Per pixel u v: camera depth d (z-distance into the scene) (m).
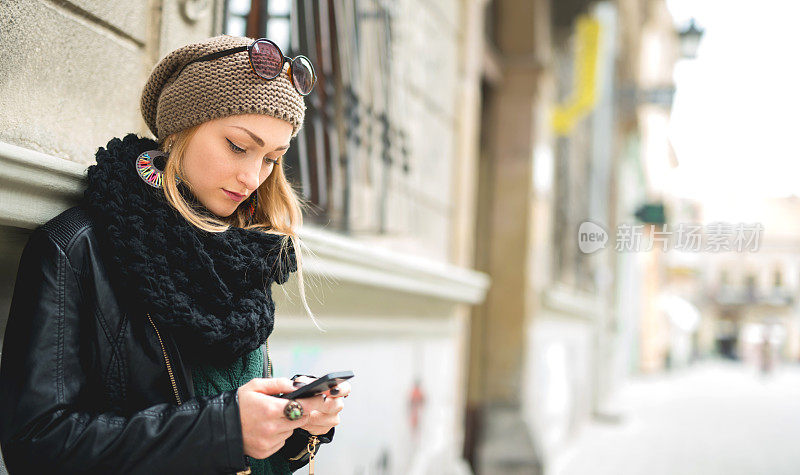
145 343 1.03
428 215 3.88
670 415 11.88
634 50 12.55
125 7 1.65
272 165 1.18
